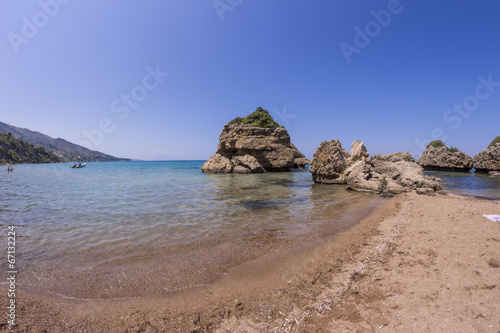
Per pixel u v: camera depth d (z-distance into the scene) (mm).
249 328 4398
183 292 5707
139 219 12406
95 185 28297
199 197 19578
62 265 7074
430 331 3986
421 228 10453
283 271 6789
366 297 5227
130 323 4574
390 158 61281
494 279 5500
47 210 14430
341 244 8969
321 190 25062
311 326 4375
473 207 14445
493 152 54594
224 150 58281
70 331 4332
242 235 10000
